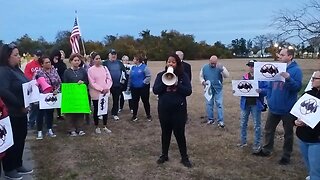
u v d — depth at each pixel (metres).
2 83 5.54
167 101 6.41
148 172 6.45
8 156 5.78
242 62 56.00
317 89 4.74
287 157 6.84
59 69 10.30
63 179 6.09
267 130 7.22
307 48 32.94
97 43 50.16
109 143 8.34
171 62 6.27
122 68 11.11
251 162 7.00
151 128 9.93
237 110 12.89
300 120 4.77
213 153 7.57
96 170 6.54
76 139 8.65
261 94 7.29
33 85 6.06
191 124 10.48
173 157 7.27
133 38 59.19
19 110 5.73
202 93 18.45
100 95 9.02
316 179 4.66
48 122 8.91
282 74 6.18
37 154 7.43
